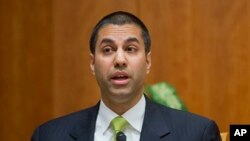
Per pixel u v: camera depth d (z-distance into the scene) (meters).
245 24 8.78
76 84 9.20
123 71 4.79
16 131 9.31
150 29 9.02
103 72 4.86
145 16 9.03
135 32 4.92
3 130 9.34
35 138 5.29
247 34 8.78
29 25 9.26
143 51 4.94
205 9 8.91
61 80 9.23
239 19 8.80
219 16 8.87
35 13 9.25
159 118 5.08
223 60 8.87
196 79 8.95
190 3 8.94
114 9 9.10
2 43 9.31
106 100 5.01
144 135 4.91
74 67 9.20
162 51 9.02
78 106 9.20
